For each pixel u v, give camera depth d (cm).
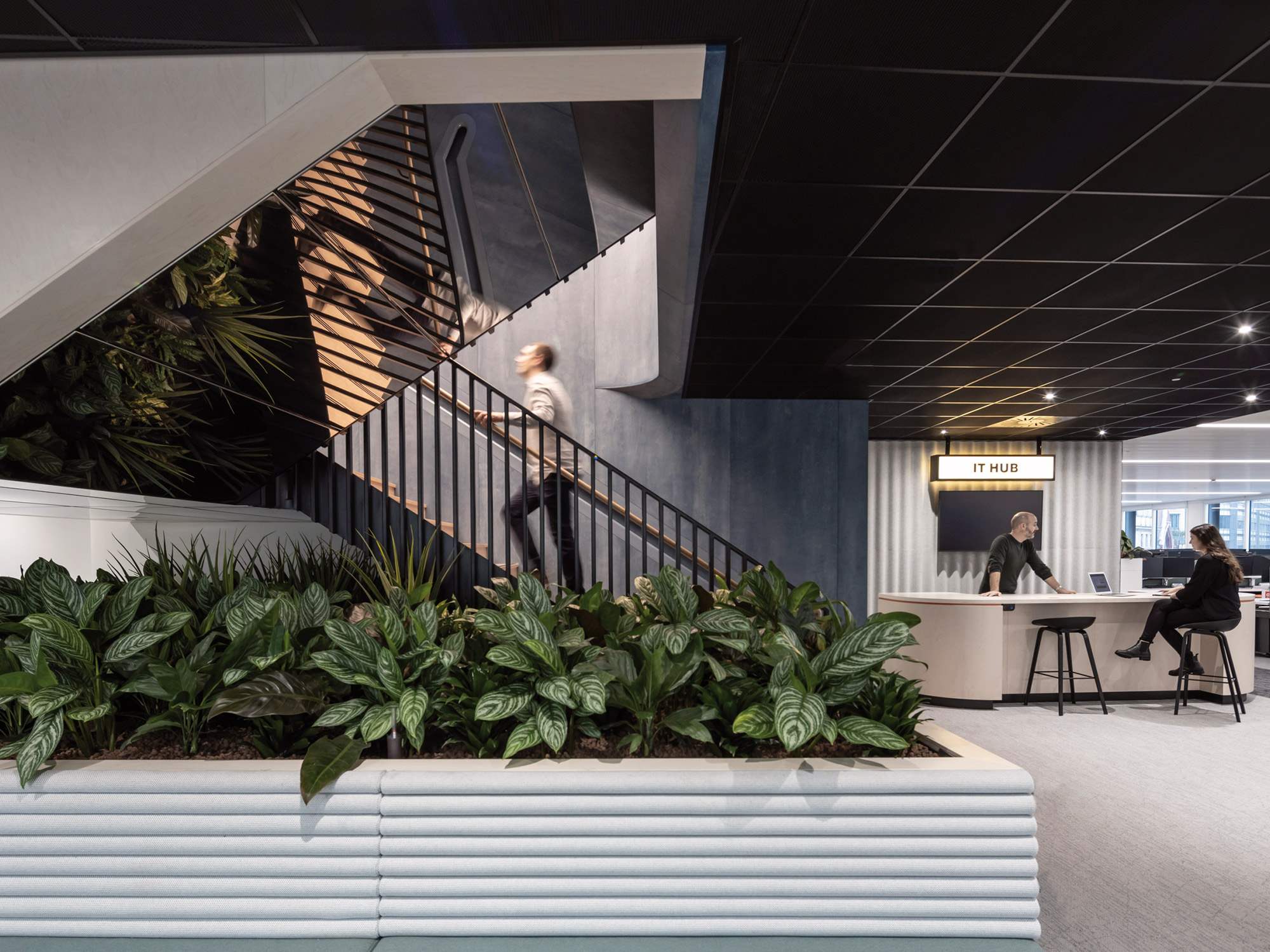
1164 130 259
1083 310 452
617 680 154
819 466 723
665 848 137
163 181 209
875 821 137
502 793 138
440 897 137
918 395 705
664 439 717
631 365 684
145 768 142
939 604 555
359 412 433
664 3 195
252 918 137
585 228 346
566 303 715
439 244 301
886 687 169
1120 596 576
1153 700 570
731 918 137
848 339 516
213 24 196
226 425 395
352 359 373
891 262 376
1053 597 566
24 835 138
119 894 137
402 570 371
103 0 183
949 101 243
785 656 161
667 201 338
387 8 192
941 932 136
